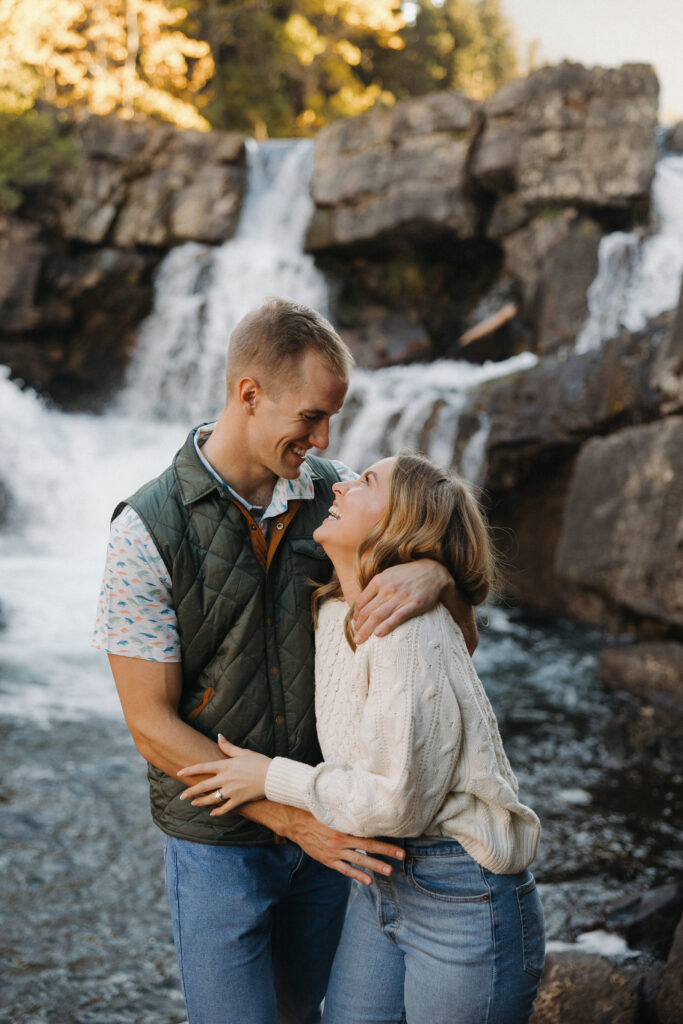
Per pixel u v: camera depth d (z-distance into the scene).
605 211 12.00
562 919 3.02
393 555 1.55
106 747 5.00
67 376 14.04
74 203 13.98
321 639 1.67
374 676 1.45
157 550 1.58
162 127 14.39
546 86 12.02
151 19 21.53
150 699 1.59
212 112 23.73
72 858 3.70
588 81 11.87
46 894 3.39
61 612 7.73
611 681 5.96
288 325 1.56
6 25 19.14
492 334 12.91
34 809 4.16
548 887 3.35
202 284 13.99
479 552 1.60
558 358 8.94
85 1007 2.66
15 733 5.10
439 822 1.50
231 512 1.63
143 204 14.19
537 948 1.56
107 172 14.11
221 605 1.62
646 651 5.80
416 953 1.55
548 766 4.95
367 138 13.56
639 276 11.49
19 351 13.50
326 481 1.82
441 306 14.08
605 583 6.50
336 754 1.61
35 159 13.66
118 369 14.34
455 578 1.60
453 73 32.97
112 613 1.58
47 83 20.78
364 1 25.22
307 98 25.53
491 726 1.55
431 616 1.50
